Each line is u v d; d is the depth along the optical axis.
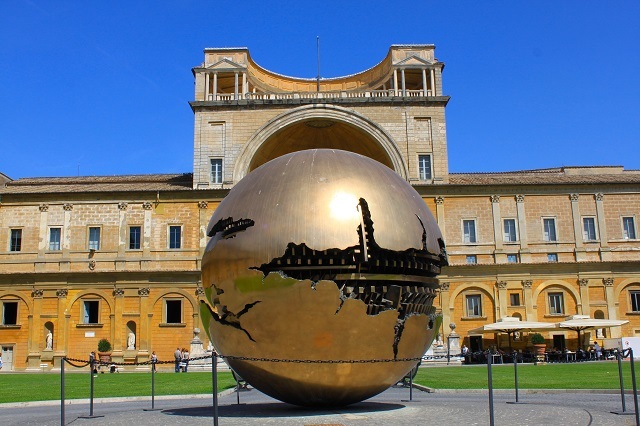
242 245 12.87
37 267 52.34
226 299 12.99
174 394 22.84
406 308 12.95
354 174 13.42
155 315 51.47
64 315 51.34
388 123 53.94
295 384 12.80
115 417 15.43
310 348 12.30
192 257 52.16
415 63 55.53
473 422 12.68
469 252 52.34
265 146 55.53
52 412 18.61
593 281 52.09
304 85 64.62
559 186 53.47
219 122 53.91
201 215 52.75
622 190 53.66
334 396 13.08
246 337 12.70
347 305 12.08
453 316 51.56
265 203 13.09
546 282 52.06
